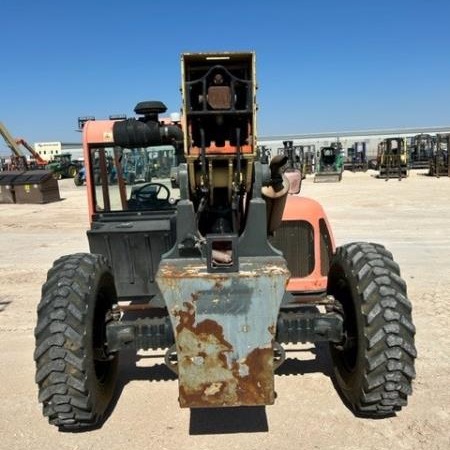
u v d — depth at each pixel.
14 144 34.16
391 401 3.24
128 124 4.55
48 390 3.14
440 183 24.84
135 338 3.37
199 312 2.91
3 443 3.43
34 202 21.08
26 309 6.36
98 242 4.88
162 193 5.14
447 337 4.99
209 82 2.88
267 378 2.96
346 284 3.53
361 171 37.53
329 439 3.34
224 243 3.10
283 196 3.48
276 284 2.89
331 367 4.39
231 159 3.02
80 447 3.35
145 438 3.43
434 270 7.80
